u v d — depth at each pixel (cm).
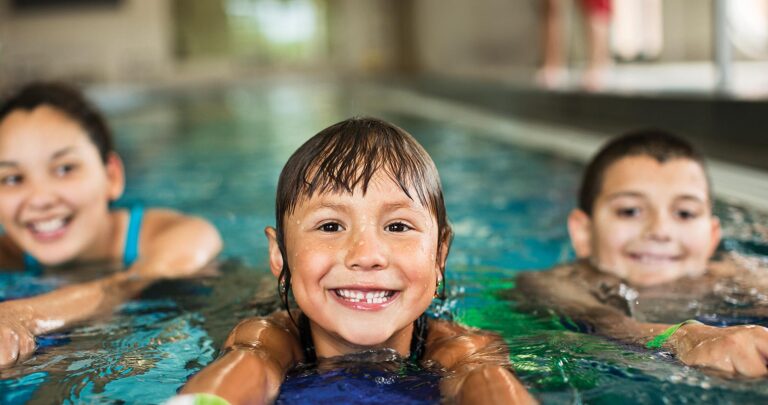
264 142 577
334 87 1302
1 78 1254
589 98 580
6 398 122
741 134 393
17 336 145
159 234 228
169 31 1623
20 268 222
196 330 159
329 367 130
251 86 1413
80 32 1582
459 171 414
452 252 239
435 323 150
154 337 155
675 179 187
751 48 863
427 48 1534
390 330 121
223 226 290
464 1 1384
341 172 123
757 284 187
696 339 132
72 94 221
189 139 609
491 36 1334
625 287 187
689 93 471
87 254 222
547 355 135
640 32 1025
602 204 195
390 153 127
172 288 197
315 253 121
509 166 422
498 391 111
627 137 204
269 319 142
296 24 1736
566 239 258
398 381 124
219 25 1669
